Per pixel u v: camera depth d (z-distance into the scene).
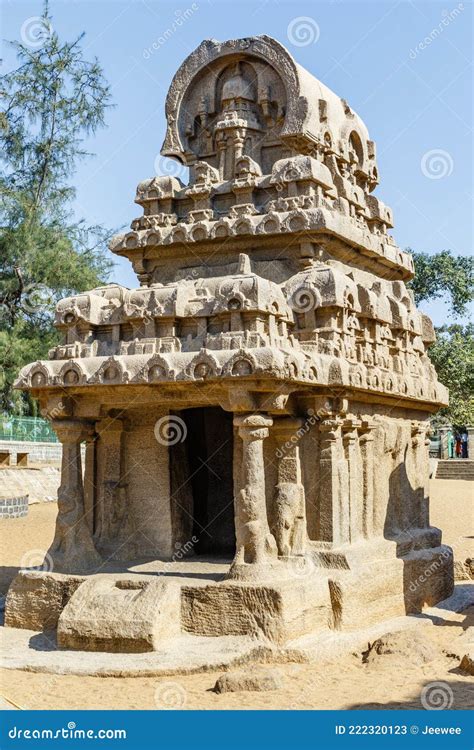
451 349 34.91
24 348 25.98
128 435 10.42
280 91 11.33
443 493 28.50
